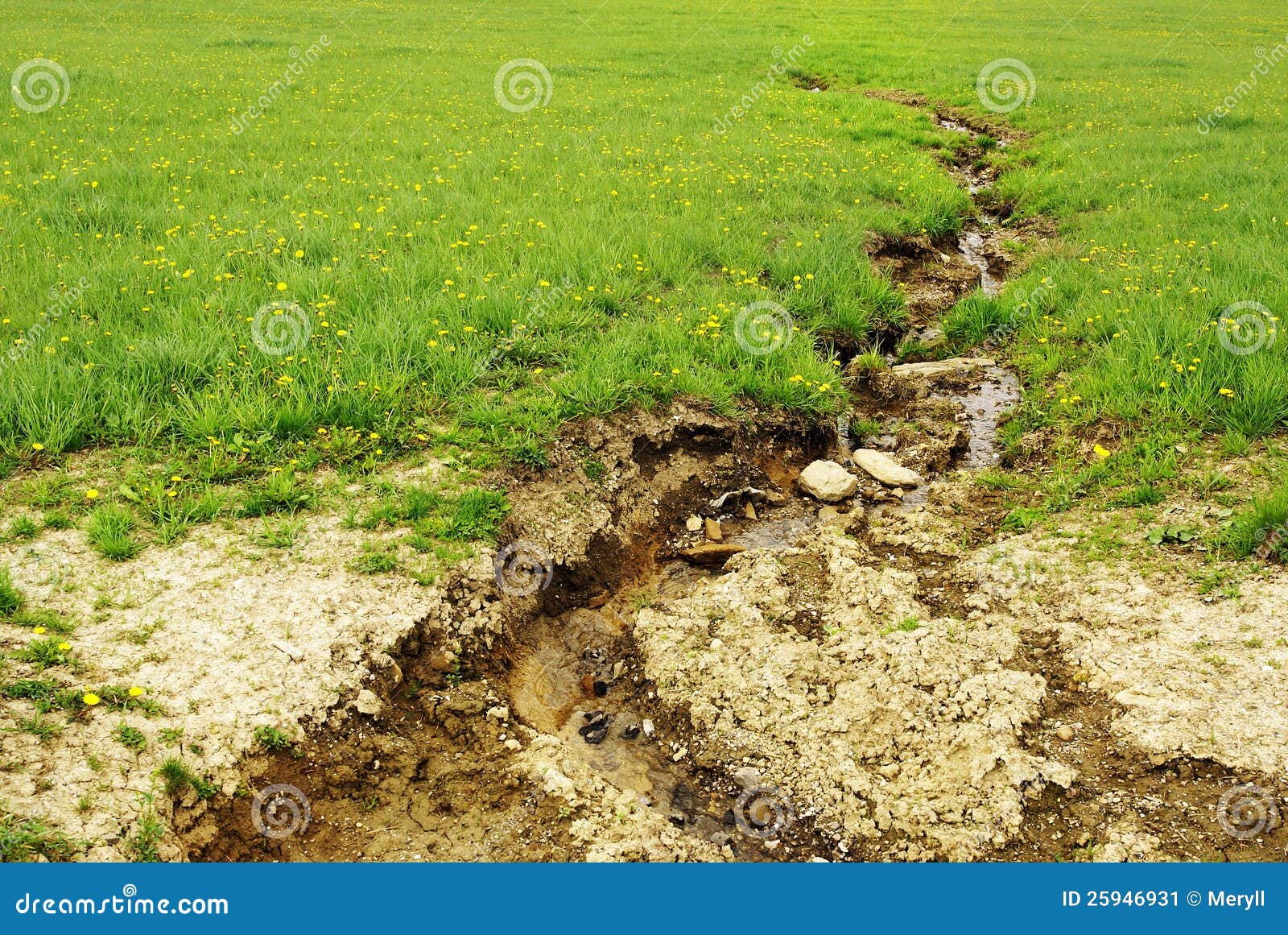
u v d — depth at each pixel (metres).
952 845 4.63
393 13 36.66
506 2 41.69
